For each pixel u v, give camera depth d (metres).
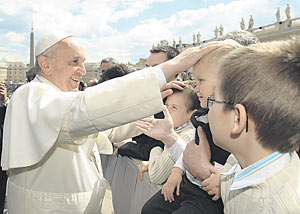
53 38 1.61
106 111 1.24
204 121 1.32
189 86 1.89
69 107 1.30
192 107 1.84
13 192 1.61
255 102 0.74
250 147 0.81
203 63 1.19
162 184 1.80
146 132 1.61
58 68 1.64
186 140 1.75
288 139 0.74
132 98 1.24
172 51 3.06
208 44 1.22
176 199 1.42
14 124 1.45
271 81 0.72
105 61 5.35
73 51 1.63
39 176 1.54
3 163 1.57
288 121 0.72
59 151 1.54
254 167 0.80
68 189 1.55
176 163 1.47
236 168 0.98
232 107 0.80
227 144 0.86
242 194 0.84
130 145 2.48
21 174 1.57
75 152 1.59
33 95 1.48
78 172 1.58
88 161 1.68
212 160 1.31
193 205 1.30
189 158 1.26
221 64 0.87
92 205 1.62
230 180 0.97
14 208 1.60
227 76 0.81
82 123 1.26
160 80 1.26
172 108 1.85
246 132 0.78
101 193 1.69
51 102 1.35
